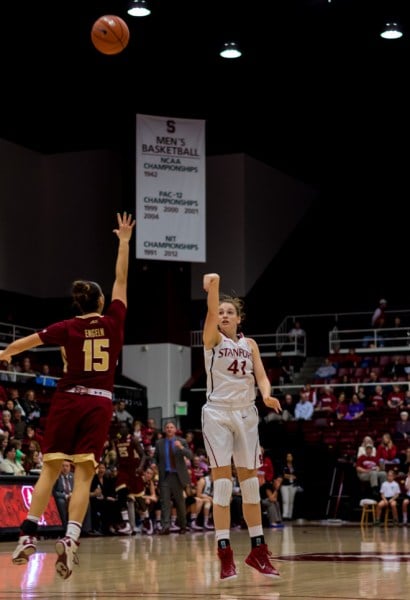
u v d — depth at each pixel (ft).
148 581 24.35
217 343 23.91
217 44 80.43
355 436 86.63
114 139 106.01
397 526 73.31
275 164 117.08
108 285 106.93
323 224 123.85
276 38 79.77
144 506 61.77
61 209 109.40
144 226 85.61
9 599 19.80
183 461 61.72
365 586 22.38
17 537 49.16
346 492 84.12
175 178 86.74
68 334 21.98
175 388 99.76
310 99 97.60
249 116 101.24
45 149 109.60
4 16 74.33
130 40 79.41
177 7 72.59
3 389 73.82
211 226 111.34
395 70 89.66
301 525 75.51
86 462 21.42
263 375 24.53
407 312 112.57
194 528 66.59
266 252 114.42
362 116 104.83
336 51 83.51
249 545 46.14
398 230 122.52
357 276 121.08
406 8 73.72
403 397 90.53
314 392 93.25
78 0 71.51
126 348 100.42
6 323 100.12
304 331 110.42
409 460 78.18
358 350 105.60
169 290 100.12
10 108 97.19
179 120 87.25
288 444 88.12
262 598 19.57
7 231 103.60
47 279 108.99
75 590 21.85
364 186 124.16
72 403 21.67
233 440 23.98
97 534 59.36
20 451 57.57
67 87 91.35
